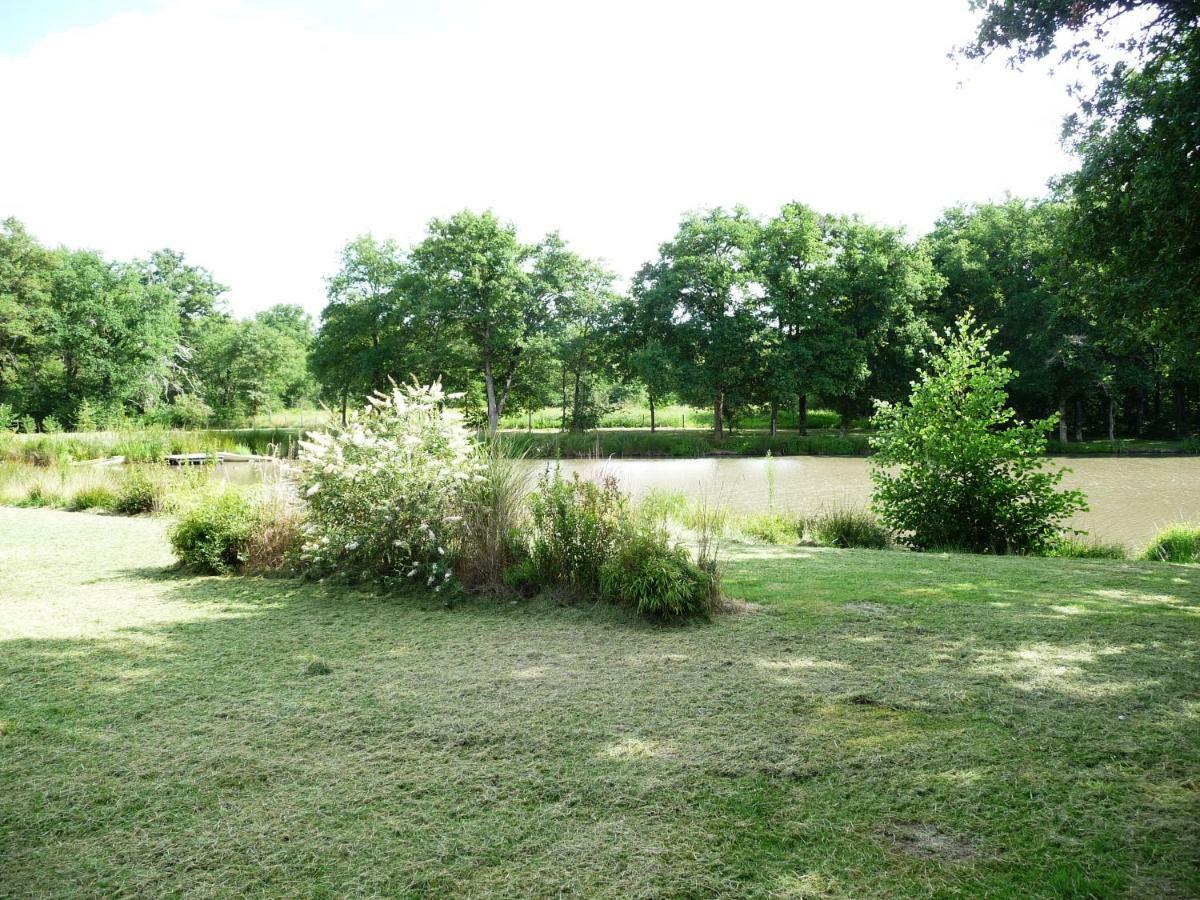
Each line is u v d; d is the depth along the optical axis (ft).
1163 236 30.27
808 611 17.65
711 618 17.07
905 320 119.24
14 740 10.69
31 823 8.45
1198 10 28.48
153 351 159.12
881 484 36.19
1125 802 8.55
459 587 19.36
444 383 135.13
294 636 16.08
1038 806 8.52
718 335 113.39
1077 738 10.28
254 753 10.19
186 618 17.65
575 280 139.85
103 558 25.54
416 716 11.44
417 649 15.08
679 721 11.12
